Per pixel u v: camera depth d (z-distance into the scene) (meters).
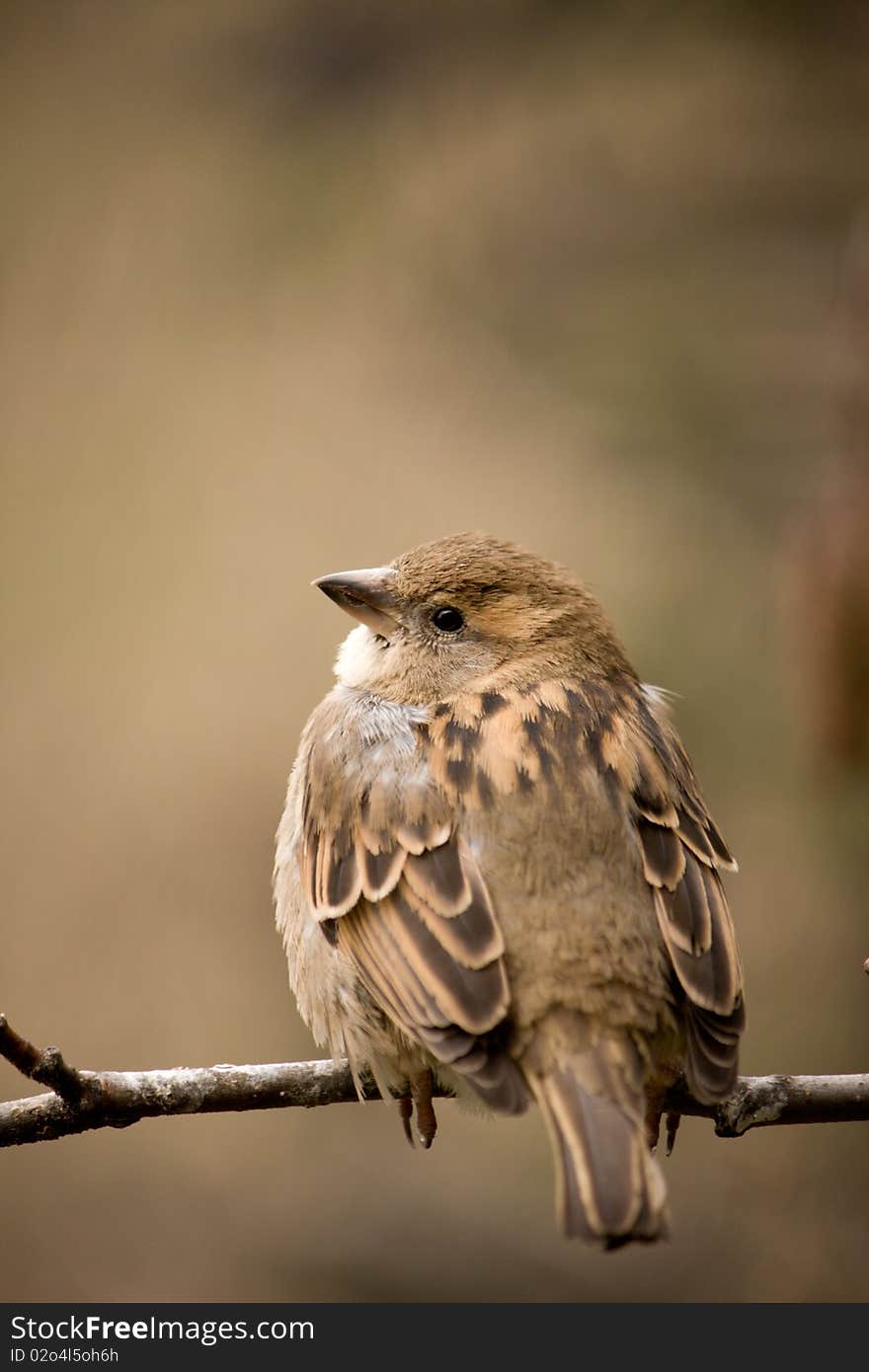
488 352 15.71
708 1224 13.79
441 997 5.89
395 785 6.39
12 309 17.44
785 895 13.59
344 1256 13.93
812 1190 13.74
